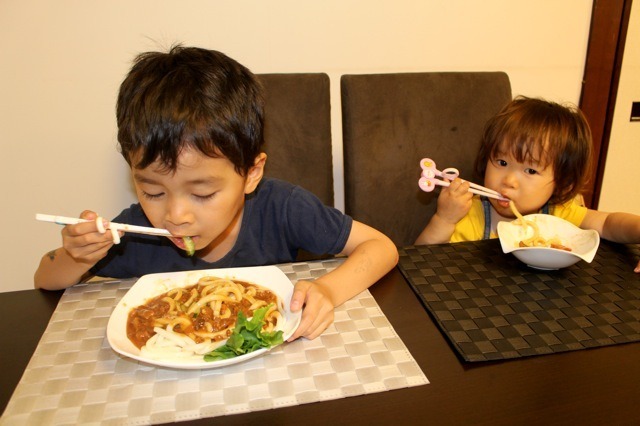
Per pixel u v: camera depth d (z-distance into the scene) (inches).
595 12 67.8
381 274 31.6
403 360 23.6
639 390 21.9
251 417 20.1
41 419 19.7
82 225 27.3
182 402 20.7
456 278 31.5
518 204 47.0
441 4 63.1
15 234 60.2
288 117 48.2
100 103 57.1
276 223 39.3
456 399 21.3
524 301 28.9
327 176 50.4
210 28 57.2
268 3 57.7
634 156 77.3
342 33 61.2
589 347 24.8
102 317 27.0
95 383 21.8
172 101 27.8
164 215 28.6
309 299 26.5
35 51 53.7
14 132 56.2
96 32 54.5
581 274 32.3
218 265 38.4
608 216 44.1
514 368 23.3
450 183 47.1
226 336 24.3
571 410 20.7
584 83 71.5
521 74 69.6
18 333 25.5
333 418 20.1
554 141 44.3
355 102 48.9
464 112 51.9
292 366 23.1
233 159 29.2
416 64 65.2
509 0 65.2
